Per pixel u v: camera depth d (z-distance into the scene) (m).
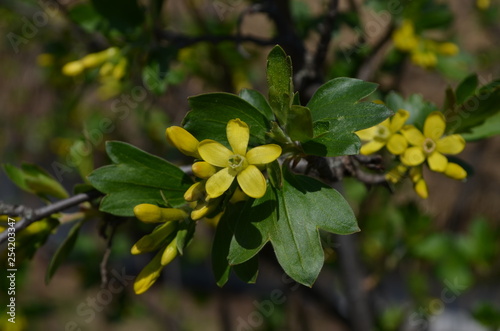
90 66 0.29
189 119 0.24
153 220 0.24
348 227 0.23
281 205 0.24
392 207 0.38
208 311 0.62
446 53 0.32
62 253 0.26
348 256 0.33
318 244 0.23
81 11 0.29
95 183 0.24
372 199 0.38
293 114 0.23
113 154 0.25
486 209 0.56
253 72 0.39
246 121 0.24
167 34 0.29
